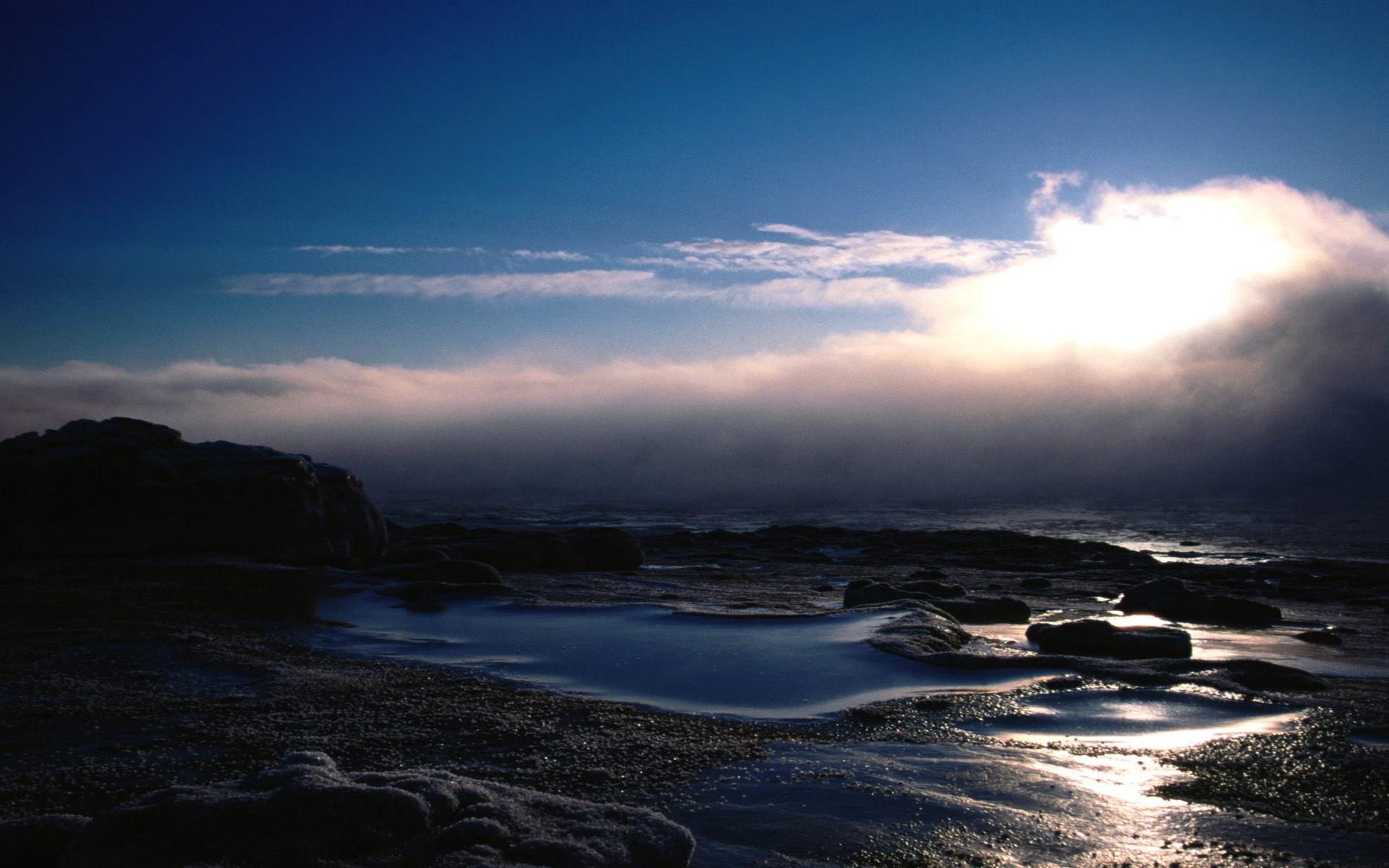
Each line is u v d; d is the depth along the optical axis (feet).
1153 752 21.13
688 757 20.12
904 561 84.17
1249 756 20.80
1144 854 15.05
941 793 17.66
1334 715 24.79
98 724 22.98
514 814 13.99
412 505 232.12
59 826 14.16
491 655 32.48
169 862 12.53
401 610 42.73
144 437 63.82
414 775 14.94
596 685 27.94
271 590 48.37
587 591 52.90
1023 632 40.86
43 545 55.98
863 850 14.90
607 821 14.01
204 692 26.63
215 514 59.62
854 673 29.17
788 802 17.11
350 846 12.82
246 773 19.13
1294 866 14.66
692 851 13.82
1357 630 44.45
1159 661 30.73
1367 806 17.67
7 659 30.94
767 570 73.05
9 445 60.49
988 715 24.43
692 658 31.48
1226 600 47.67
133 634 35.68
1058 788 18.16
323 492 65.77
